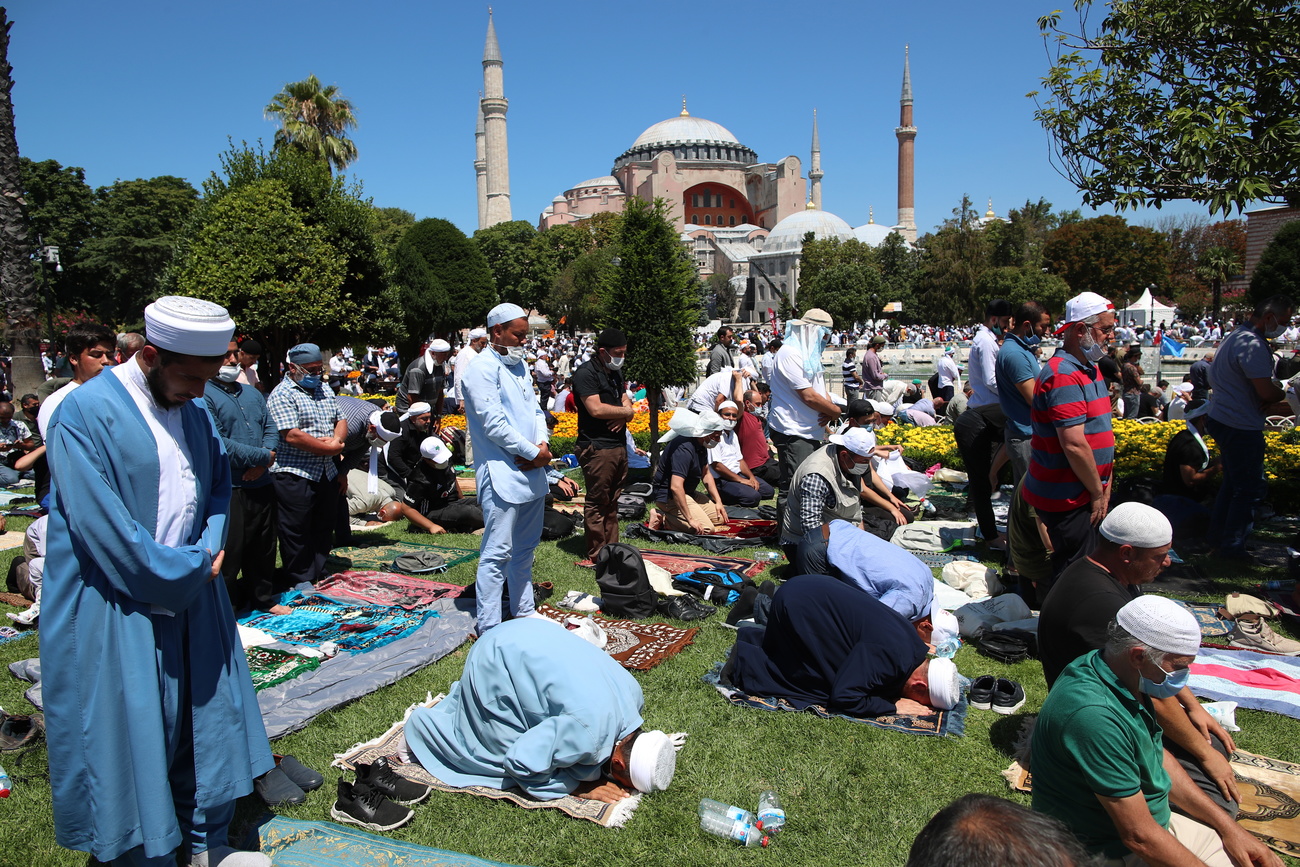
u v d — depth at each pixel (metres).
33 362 12.83
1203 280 61.88
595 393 6.30
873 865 2.93
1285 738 3.75
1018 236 68.69
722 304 89.56
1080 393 4.49
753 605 5.21
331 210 18.45
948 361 14.16
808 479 5.23
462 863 2.88
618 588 5.41
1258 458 6.02
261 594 5.50
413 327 24.95
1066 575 3.29
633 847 3.03
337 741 3.81
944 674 3.96
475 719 3.47
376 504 8.02
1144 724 2.36
